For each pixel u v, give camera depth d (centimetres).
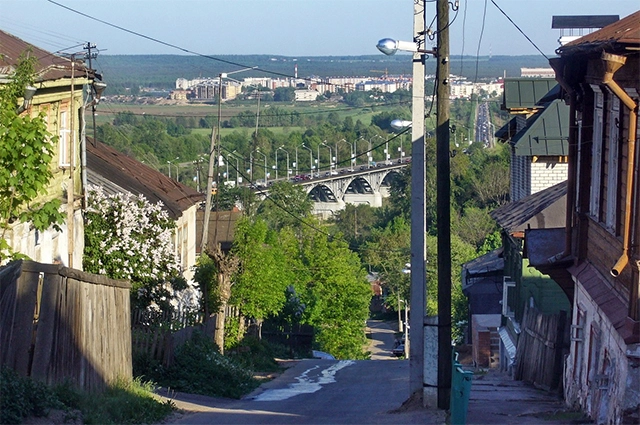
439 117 1403
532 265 1666
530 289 2339
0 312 1019
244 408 1600
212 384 1955
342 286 5078
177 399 1675
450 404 1394
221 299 2788
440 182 1411
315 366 3052
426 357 1443
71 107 2041
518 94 2923
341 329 5081
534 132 2636
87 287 1269
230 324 2995
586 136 1557
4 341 1034
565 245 1658
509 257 2720
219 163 3672
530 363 2028
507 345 2519
